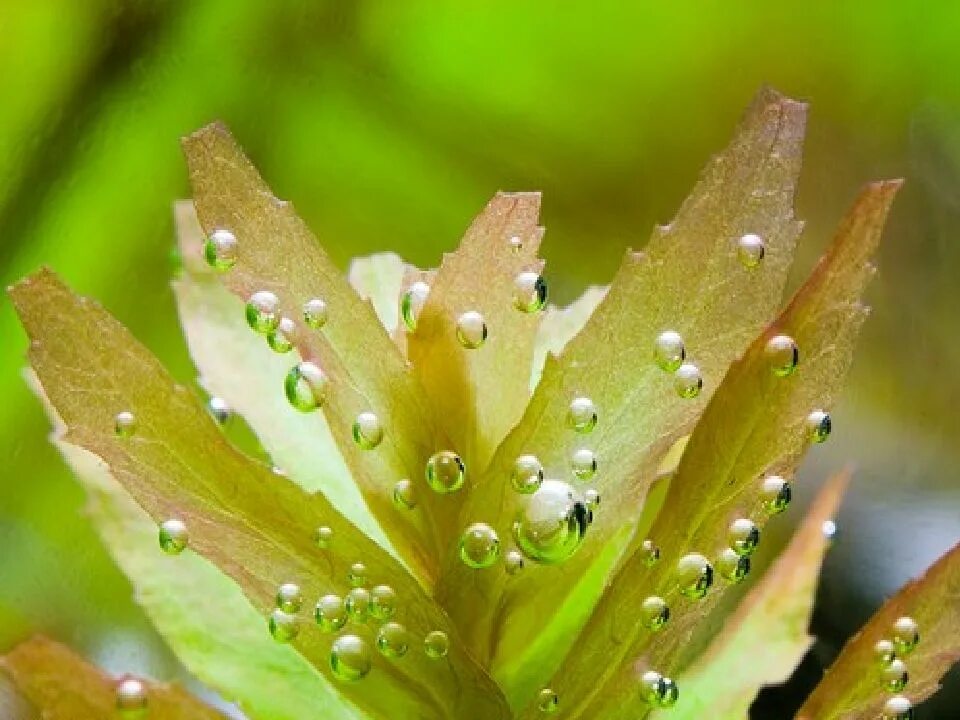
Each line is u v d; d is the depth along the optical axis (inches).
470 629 3.6
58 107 5.7
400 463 3.6
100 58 5.8
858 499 4.6
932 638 3.6
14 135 5.6
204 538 3.4
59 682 3.4
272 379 3.8
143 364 3.5
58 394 3.4
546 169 5.8
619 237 5.5
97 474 3.7
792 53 6.0
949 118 5.7
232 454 3.5
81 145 5.6
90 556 4.2
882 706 3.6
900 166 5.6
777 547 4.4
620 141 5.9
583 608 3.6
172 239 5.4
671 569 3.5
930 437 4.8
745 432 3.6
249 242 3.6
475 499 3.5
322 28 6.1
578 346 3.5
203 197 3.6
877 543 4.5
